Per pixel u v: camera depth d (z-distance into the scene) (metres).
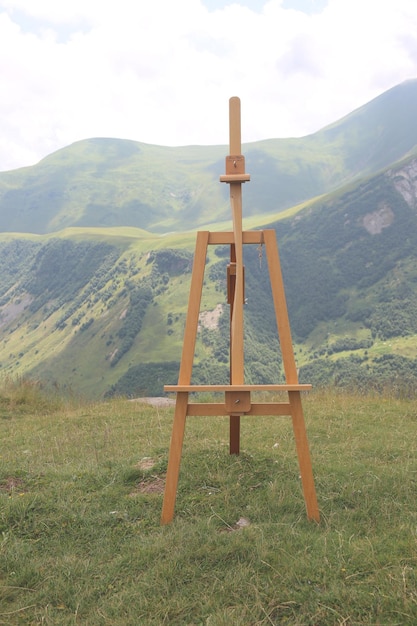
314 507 4.56
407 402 11.02
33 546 4.40
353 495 5.12
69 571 3.94
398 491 5.15
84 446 7.84
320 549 3.93
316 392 12.61
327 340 170.25
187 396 4.64
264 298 185.75
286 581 3.54
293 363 4.66
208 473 5.59
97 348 184.25
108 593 3.67
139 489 5.49
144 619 3.32
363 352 150.50
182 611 3.38
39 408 12.73
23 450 7.92
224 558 3.91
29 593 3.74
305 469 4.57
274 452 6.60
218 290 177.38
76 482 5.65
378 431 8.05
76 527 4.68
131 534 4.54
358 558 3.73
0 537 4.52
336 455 6.68
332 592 3.37
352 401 11.01
